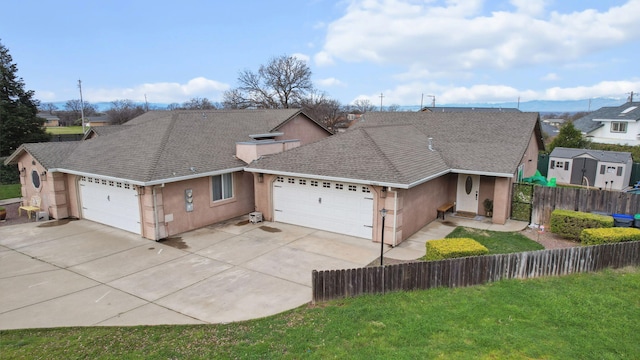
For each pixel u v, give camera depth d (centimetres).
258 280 1047
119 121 6450
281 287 1000
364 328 765
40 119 3294
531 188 1628
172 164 1453
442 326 768
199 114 1984
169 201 1416
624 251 1099
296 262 1177
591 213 1446
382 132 1728
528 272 1022
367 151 1480
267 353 691
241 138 1930
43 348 728
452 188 1798
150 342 743
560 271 1044
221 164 1602
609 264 1087
